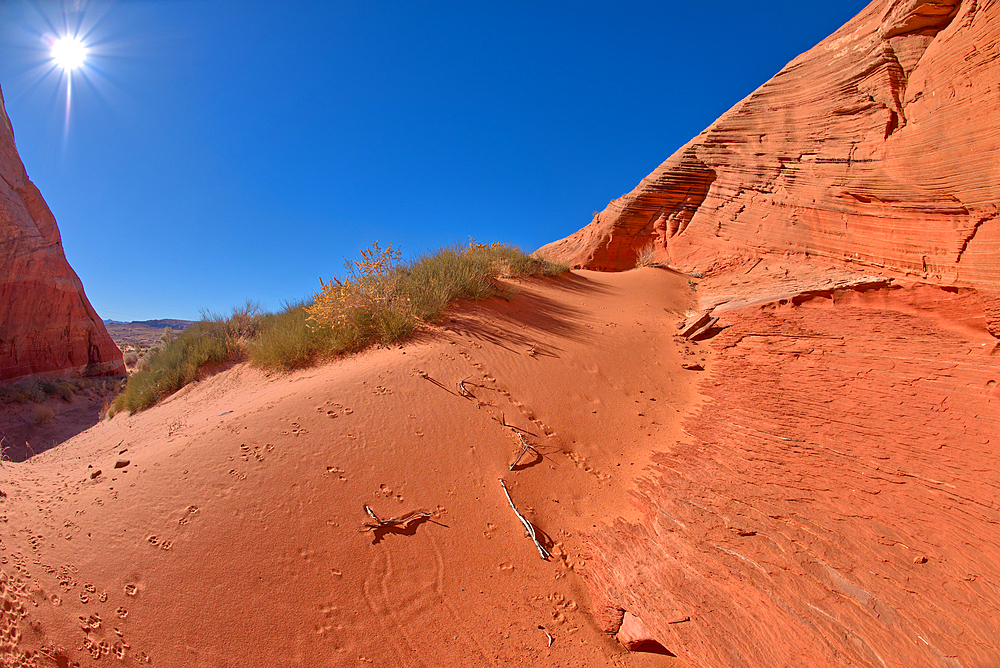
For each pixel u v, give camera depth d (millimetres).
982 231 7586
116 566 3232
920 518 3809
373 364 6234
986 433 4785
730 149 16297
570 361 7289
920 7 10500
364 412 5000
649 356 8258
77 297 18547
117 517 3676
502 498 4277
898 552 3459
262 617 2932
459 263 9828
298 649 2812
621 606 3344
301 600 3061
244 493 3781
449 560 3578
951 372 6047
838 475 4566
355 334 7273
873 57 11430
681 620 3119
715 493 4477
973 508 3832
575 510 4348
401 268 9453
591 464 5043
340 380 5676
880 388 6203
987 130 7633
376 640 2949
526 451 4965
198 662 2701
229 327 10836
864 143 10969
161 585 3080
